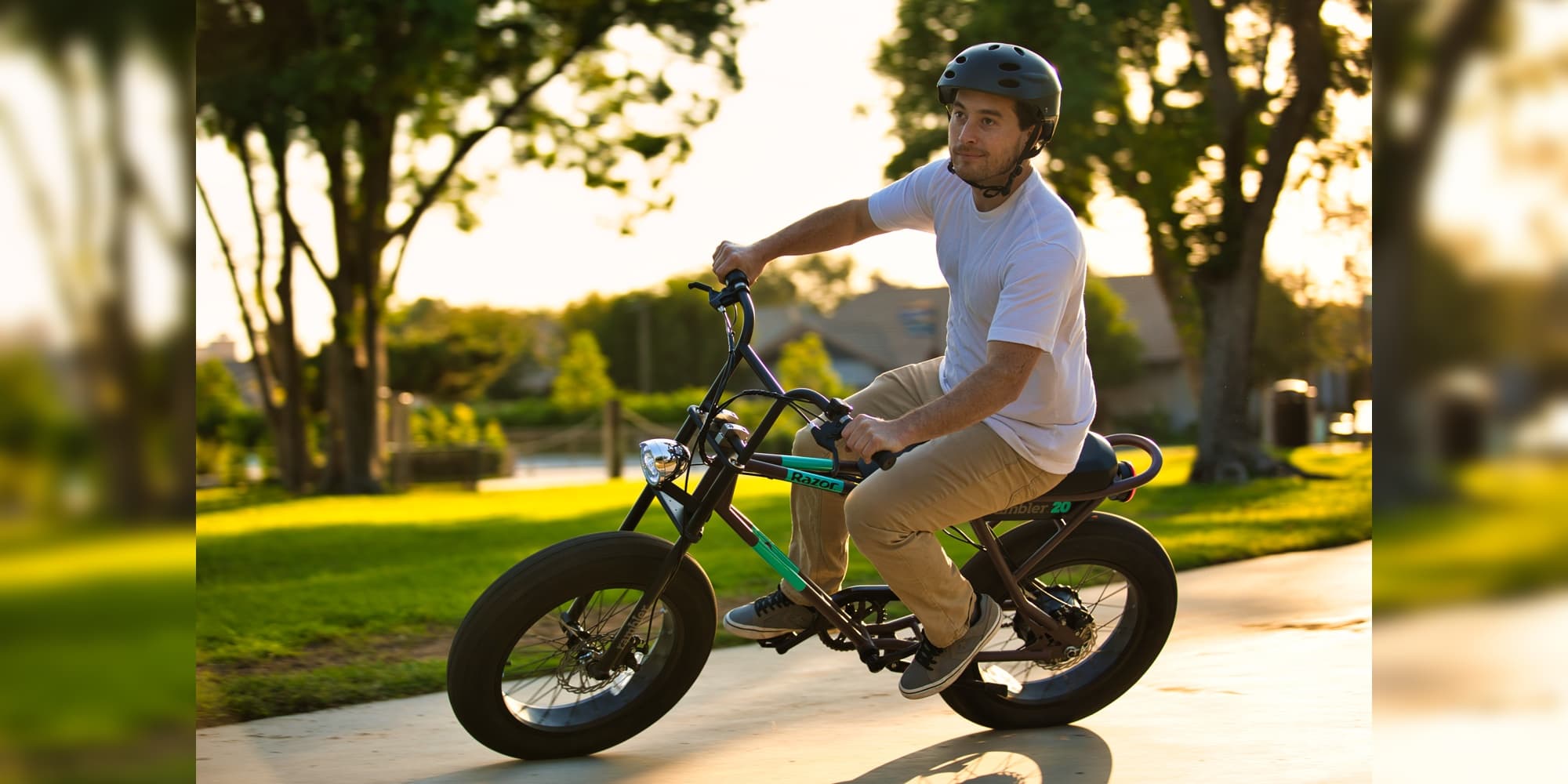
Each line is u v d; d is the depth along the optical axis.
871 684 3.48
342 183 13.44
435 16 10.44
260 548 6.99
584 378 34.69
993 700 2.96
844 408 2.45
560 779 2.63
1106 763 2.69
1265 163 10.92
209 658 3.82
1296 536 6.38
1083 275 2.64
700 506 2.70
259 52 10.95
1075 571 3.20
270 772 2.70
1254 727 2.92
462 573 5.85
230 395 19.91
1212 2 10.88
